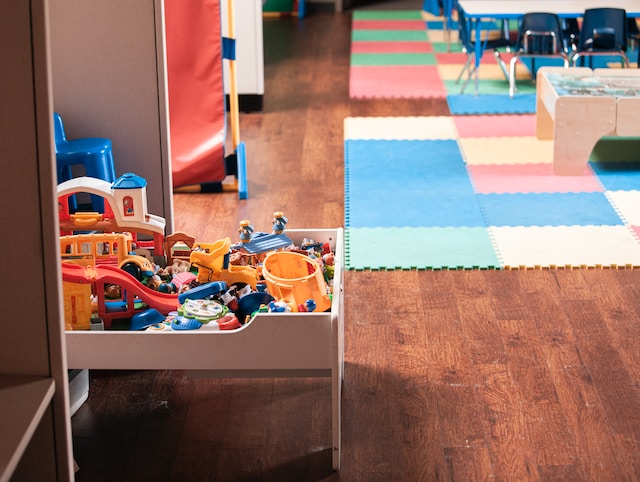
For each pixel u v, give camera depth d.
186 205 4.83
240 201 4.89
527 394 3.02
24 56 1.58
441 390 3.05
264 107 6.70
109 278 2.83
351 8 10.83
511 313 3.57
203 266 2.99
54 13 3.59
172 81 4.99
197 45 4.97
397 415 2.92
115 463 2.70
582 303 3.65
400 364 3.22
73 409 2.93
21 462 1.73
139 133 3.75
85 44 3.63
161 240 3.17
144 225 3.10
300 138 5.96
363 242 4.29
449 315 3.57
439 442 2.77
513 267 3.98
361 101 6.79
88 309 2.82
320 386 3.10
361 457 2.71
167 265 3.22
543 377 3.12
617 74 5.64
